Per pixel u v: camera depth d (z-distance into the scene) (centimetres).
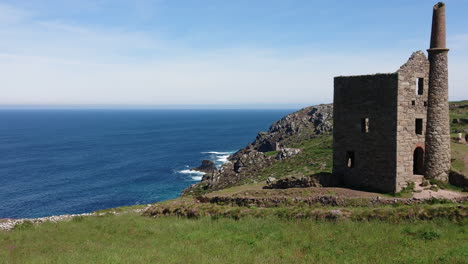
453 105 10812
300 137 11756
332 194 2916
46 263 1822
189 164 12044
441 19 3059
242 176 7275
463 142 4575
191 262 1702
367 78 3105
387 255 1639
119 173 10606
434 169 3098
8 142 19062
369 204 2706
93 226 2886
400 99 2922
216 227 2480
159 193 8312
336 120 3350
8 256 2038
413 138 3031
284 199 2931
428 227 2008
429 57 3114
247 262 1667
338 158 3359
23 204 7425
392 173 2948
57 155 14275
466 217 2064
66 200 7744
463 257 1502
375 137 3062
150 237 2378
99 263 1736
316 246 1873
